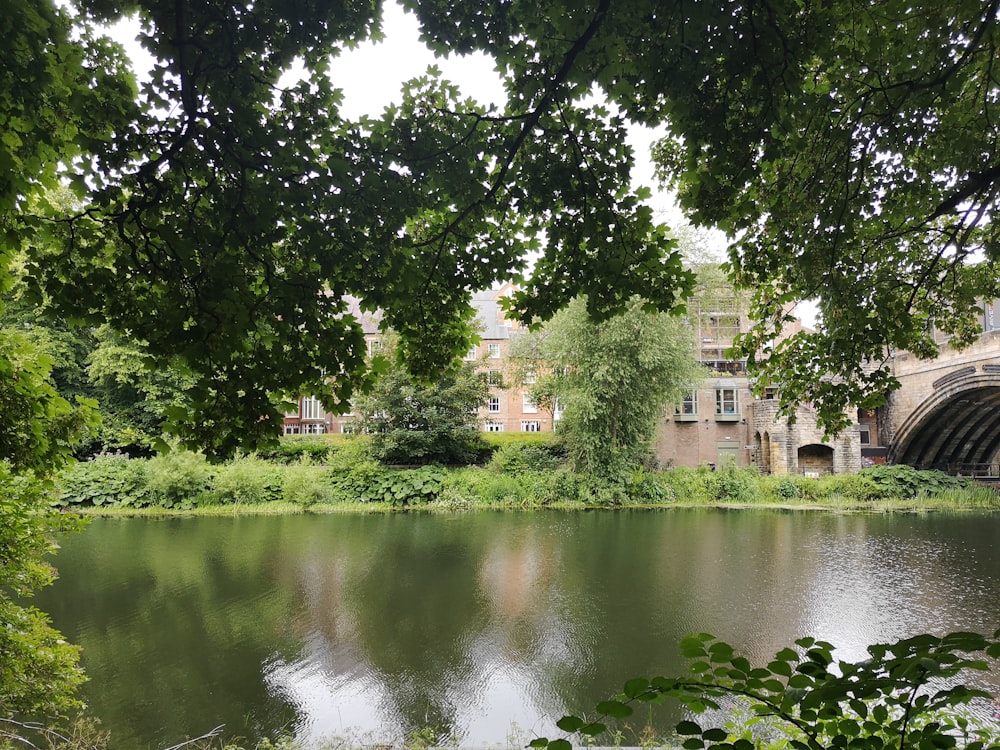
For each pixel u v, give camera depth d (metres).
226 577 12.75
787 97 3.37
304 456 28.14
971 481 28.89
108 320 3.49
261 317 3.71
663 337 24.31
